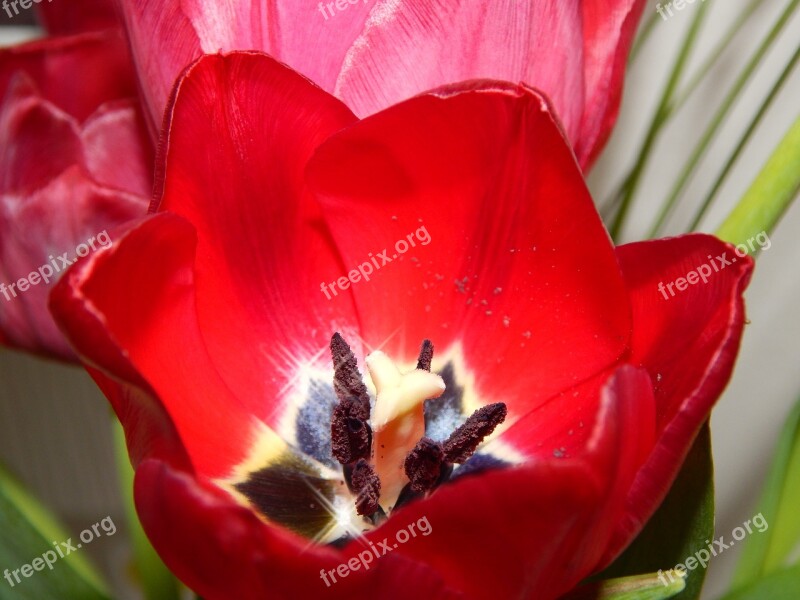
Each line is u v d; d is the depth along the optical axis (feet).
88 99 0.51
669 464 0.36
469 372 0.46
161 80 0.42
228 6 0.41
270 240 0.44
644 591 0.39
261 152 0.42
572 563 0.35
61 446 0.91
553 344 0.44
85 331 0.33
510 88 0.39
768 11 0.65
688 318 0.39
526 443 0.44
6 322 0.49
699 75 0.58
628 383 0.34
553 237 0.42
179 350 0.41
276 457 0.46
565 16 0.42
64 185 0.45
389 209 0.44
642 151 0.55
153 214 0.36
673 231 0.70
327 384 0.47
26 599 0.48
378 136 0.41
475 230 0.44
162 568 0.52
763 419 0.75
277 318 0.46
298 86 0.40
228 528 0.32
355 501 0.45
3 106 0.46
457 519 0.33
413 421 0.45
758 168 0.68
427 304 0.46
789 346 0.73
